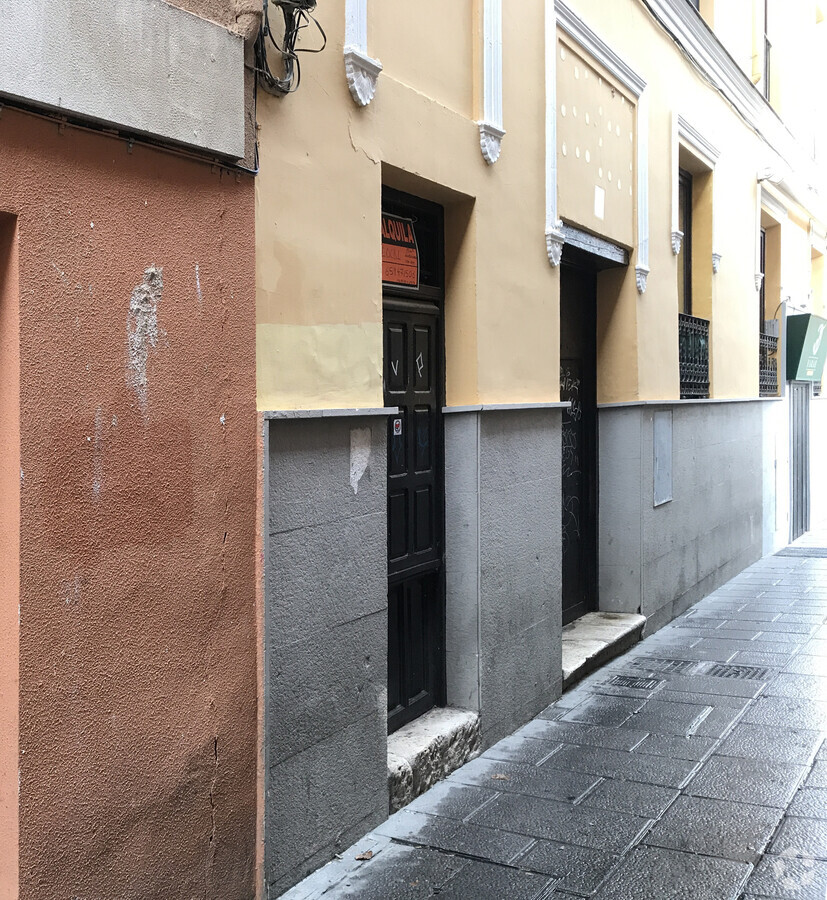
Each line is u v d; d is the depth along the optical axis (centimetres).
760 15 1229
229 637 327
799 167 1455
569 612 762
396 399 477
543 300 590
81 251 267
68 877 267
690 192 1013
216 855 323
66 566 265
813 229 1603
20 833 253
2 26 238
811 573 1115
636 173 767
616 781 475
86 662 272
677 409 881
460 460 515
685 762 500
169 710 301
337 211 386
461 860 390
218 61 310
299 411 353
